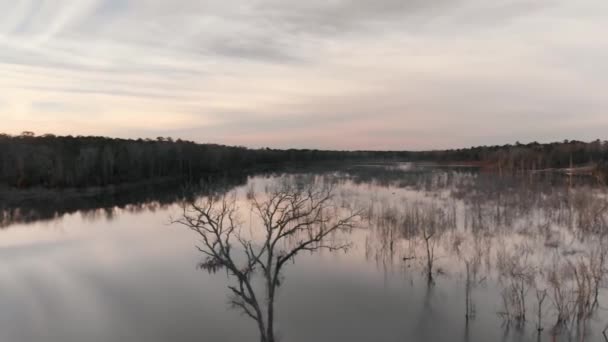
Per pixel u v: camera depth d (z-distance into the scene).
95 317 19.77
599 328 17.00
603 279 21.36
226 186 71.06
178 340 17.42
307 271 24.94
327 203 43.84
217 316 19.53
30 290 23.73
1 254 31.20
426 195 55.78
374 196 54.19
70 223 43.41
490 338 16.86
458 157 169.25
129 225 41.56
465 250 27.84
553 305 18.83
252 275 24.56
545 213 39.19
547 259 25.20
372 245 30.11
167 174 96.94
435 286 22.16
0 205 56.03
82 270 26.98
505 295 20.17
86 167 74.50
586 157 102.00
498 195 48.28
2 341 17.78
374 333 17.38
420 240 30.83
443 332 17.41
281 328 18.00
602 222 33.19
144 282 24.33
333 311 19.55
